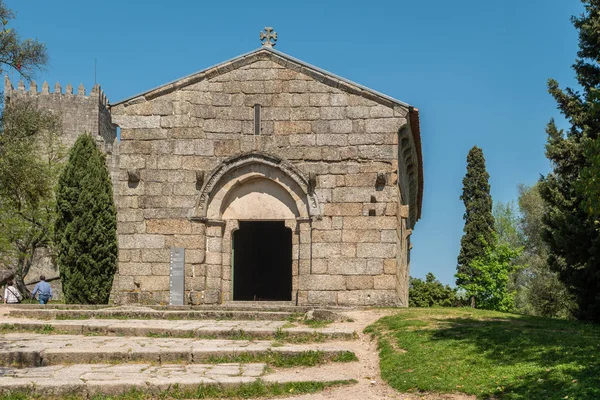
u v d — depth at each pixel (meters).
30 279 62.84
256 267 39.78
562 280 22.48
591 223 20.88
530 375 13.20
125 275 25.61
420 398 13.08
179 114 26.16
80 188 28.11
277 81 26.20
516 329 16.94
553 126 23.92
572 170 23.27
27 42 23.39
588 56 23.72
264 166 26.03
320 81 26.03
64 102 71.94
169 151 26.02
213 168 25.94
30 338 17.88
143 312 21.09
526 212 61.19
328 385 14.05
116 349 16.16
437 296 58.19
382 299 24.70
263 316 20.97
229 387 13.72
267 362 15.85
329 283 25.00
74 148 28.77
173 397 13.50
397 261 25.41
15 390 13.33
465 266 56.00
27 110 33.03
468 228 56.50
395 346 16.39
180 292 25.31
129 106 26.22
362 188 25.34
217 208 25.98
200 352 15.91
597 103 15.41
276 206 26.06
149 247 25.67
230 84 26.31
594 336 16.12
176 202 25.83
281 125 25.98
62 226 28.22
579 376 12.77
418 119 26.50
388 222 25.08
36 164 32.56
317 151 25.72
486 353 14.77
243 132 26.09
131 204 25.89
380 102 25.62
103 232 28.05
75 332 18.80
